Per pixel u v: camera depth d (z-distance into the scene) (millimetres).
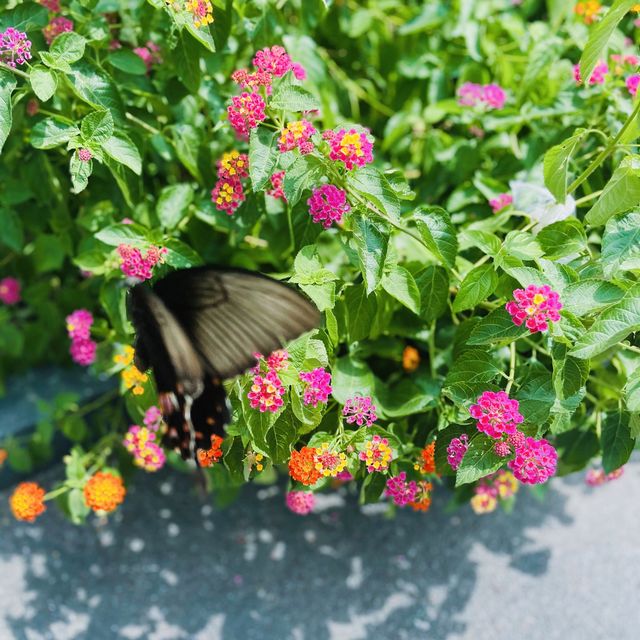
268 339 618
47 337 1007
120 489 823
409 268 780
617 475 803
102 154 721
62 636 882
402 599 902
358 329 751
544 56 853
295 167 704
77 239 926
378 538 949
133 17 830
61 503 876
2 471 982
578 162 824
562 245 727
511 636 872
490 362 709
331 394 750
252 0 808
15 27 744
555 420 709
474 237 724
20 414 989
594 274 709
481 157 895
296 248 759
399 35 990
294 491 776
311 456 718
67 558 939
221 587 916
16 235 902
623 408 760
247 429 697
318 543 946
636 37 904
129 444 792
